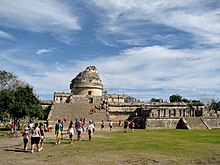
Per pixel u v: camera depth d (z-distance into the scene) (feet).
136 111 221.46
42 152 62.80
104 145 76.38
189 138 98.99
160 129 159.12
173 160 53.16
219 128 168.14
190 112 184.44
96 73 296.92
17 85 241.35
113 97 279.90
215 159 54.60
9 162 50.26
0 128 161.48
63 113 192.65
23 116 141.49
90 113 194.59
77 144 79.05
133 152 62.90
